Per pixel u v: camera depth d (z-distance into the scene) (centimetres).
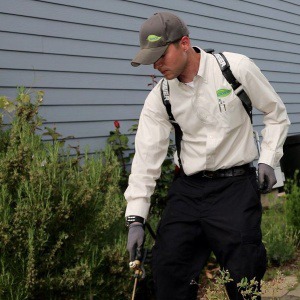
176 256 293
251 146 297
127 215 300
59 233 356
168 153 610
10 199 346
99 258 378
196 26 751
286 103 965
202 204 292
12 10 521
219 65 289
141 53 278
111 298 389
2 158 367
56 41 560
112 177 405
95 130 596
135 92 646
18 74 525
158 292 299
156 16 281
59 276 353
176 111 295
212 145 289
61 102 563
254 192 291
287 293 446
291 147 725
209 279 468
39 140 394
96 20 601
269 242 538
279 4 938
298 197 595
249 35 862
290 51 970
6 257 339
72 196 368
